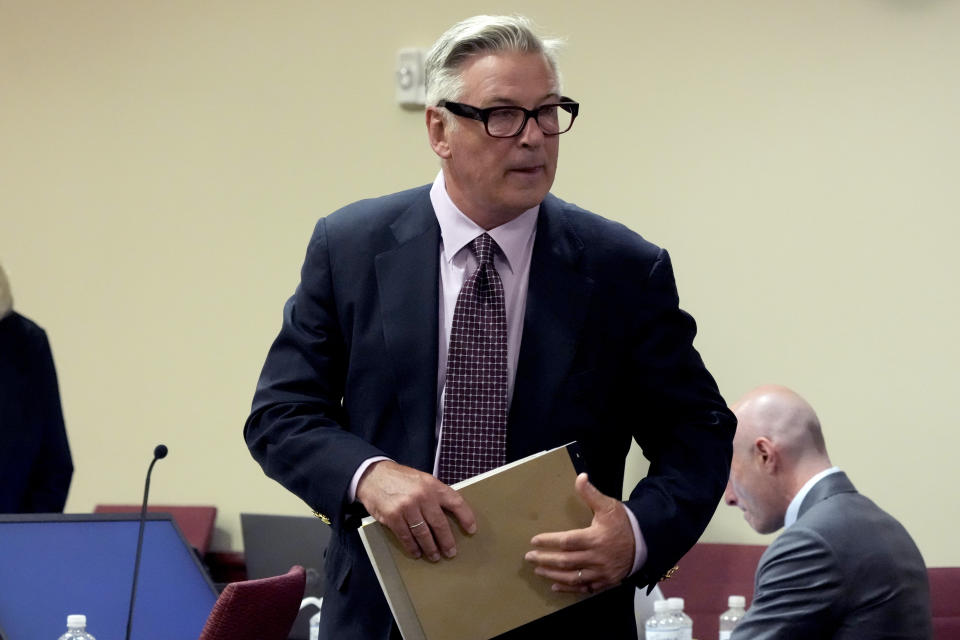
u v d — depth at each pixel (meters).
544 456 3.76
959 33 9.60
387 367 4.03
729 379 10.19
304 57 11.41
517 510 3.70
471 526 3.61
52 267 12.05
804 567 5.88
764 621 5.89
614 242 4.13
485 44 3.87
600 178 10.53
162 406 11.73
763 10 10.09
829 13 9.91
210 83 11.68
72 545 6.11
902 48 9.73
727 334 10.20
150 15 11.84
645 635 7.58
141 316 11.80
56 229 12.06
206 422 11.61
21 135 12.16
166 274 11.76
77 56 12.02
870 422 9.85
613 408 4.11
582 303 4.02
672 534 3.79
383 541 3.62
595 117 10.54
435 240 4.11
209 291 11.66
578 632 3.92
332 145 11.35
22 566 5.89
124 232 11.88
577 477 3.71
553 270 4.05
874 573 5.82
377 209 4.27
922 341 9.72
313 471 3.84
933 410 9.70
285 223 11.47
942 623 8.73
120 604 5.97
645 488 3.91
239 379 11.55
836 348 9.92
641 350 4.08
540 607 3.69
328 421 4.02
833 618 5.81
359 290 4.11
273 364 4.23
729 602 8.80
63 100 12.06
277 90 11.49
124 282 11.87
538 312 4.02
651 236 10.39
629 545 3.69
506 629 3.65
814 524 6.00
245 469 11.50
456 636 3.60
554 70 3.92
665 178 10.37
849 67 9.87
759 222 10.12
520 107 3.81
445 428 3.95
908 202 9.74
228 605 4.90
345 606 3.99
